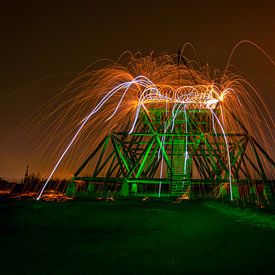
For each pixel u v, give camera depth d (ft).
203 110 78.64
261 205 47.83
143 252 20.74
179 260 18.83
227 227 30.25
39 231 27.96
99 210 43.09
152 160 76.89
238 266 17.63
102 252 20.67
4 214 38.37
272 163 69.67
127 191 67.77
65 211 41.73
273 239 24.71
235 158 72.64
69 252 20.65
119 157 73.77
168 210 43.73
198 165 80.64
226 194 68.59
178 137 77.51
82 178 70.44
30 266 17.60
